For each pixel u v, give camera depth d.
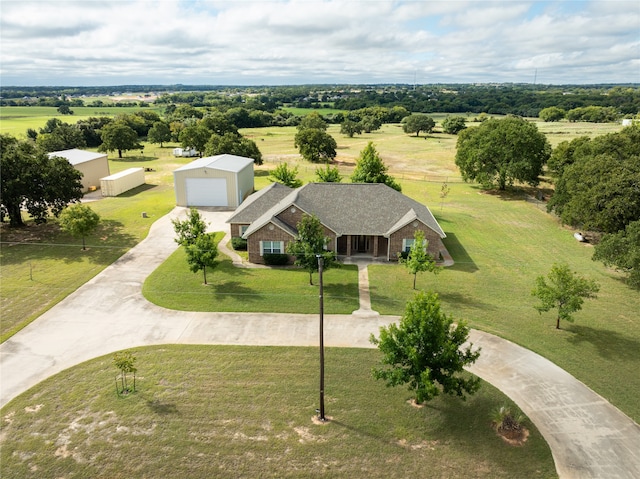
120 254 36.03
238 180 51.53
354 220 36.09
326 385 19.58
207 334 23.86
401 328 17.92
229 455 15.71
